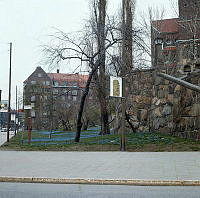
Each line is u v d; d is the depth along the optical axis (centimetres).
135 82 2630
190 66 2095
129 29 2086
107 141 2136
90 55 2111
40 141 2584
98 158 1407
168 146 1769
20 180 965
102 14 2194
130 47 2156
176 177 946
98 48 2086
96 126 6141
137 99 2634
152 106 2534
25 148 2008
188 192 797
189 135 1986
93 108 4184
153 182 904
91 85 2345
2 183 940
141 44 2203
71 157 1463
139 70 2423
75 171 1076
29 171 1087
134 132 2556
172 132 2230
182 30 4241
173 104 2212
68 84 2561
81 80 2489
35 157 1489
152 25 2733
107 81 2317
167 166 1153
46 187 877
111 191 818
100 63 2109
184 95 2070
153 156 1438
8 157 1502
